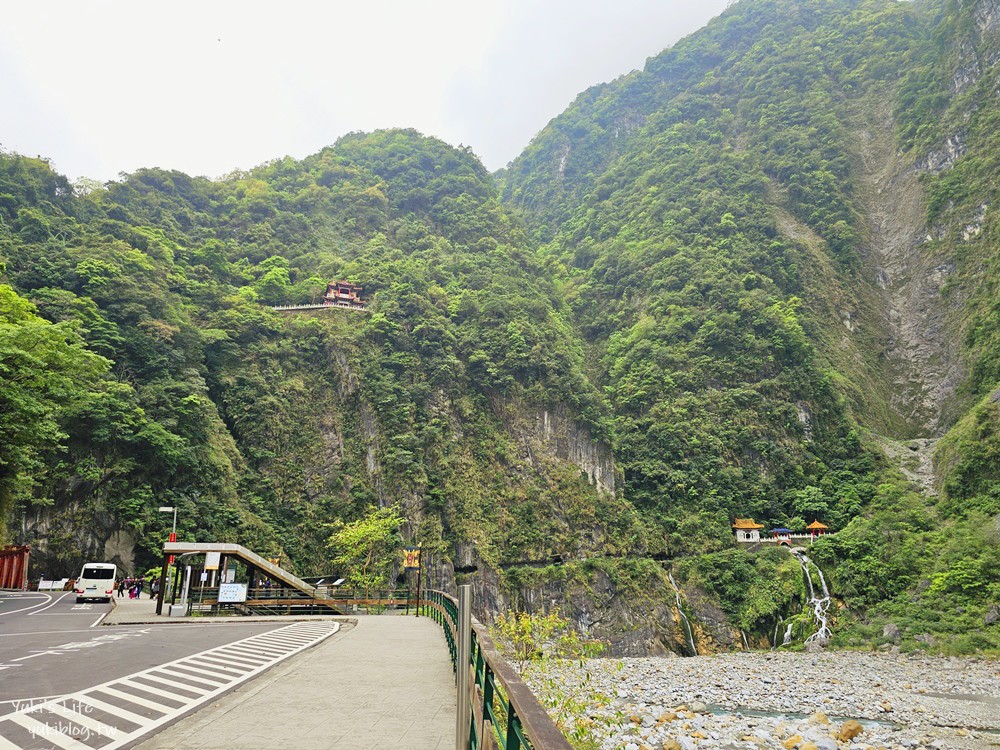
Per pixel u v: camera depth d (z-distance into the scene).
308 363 82.31
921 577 67.56
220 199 117.00
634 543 83.25
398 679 12.30
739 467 96.31
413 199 132.00
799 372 106.44
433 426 78.88
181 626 25.94
